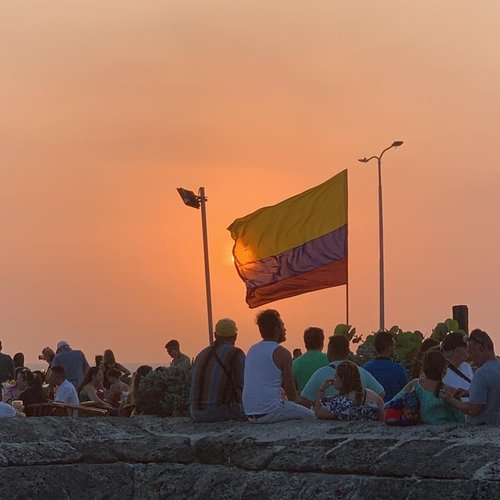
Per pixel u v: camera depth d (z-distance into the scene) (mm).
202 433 16656
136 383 19406
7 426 16438
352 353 21406
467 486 12523
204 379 17234
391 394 17641
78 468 16078
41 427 16625
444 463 12961
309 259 25969
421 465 13133
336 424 15344
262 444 15297
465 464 12758
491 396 13953
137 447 16594
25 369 23500
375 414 15570
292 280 26156
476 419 14062
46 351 34531
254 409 16328
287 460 14703
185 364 18562
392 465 13414
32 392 22594
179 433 16953
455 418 14656
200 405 17203
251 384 16406
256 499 14750
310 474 14344
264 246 26344
